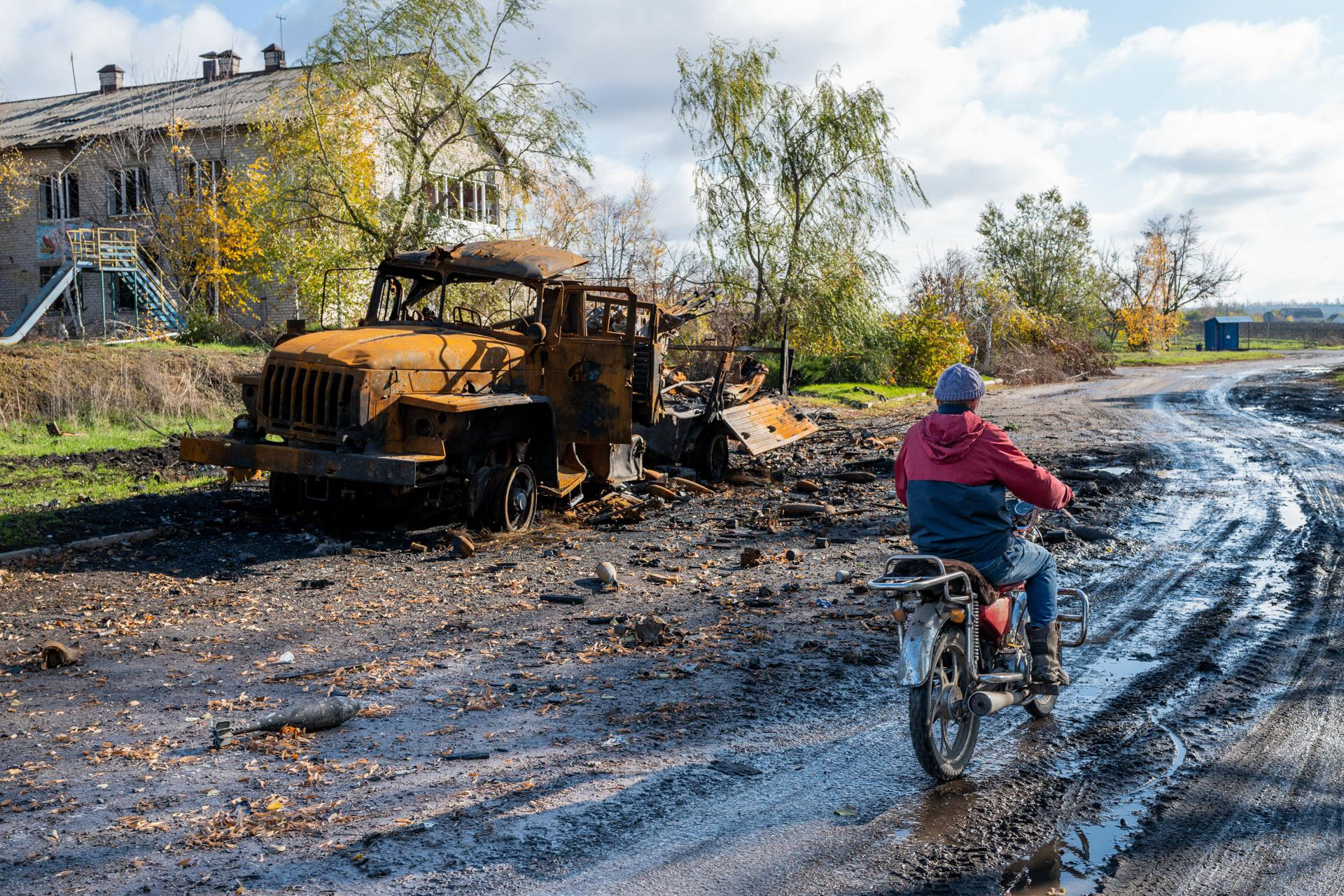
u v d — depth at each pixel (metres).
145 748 4.78
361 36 21.72
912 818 4.02
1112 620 6.96
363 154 24.58
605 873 3.57
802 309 29.64
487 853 3.71
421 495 10.40
